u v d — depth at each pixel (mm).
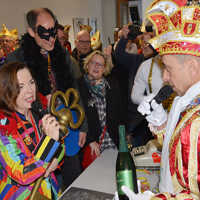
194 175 691
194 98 762
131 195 755
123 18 7797
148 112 1051
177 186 772
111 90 2201
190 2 729
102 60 2152
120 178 882
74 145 1989
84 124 2043
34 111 1268
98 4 6684
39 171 1075
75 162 2156
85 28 4645
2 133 1126
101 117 2186
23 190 1169
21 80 1178
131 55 2617
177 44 722
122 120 2240
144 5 2443
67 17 5371
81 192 1188
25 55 1747
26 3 4094
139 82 2178
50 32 1691
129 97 2494
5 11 3641
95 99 2174
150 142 1434
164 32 765
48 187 1264
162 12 786
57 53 1873
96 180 1309
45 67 1793
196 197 706
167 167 859
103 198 1135
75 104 1126
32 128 1269
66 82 1880
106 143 2219
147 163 1348
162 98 1033
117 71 2691
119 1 7535
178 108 841
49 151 1091
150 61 2090
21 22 3990
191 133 704
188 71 741
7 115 1183
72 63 2113
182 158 716
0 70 1186
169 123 900
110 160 1564
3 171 1212
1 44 2682
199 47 701
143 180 1217
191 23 700
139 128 2492
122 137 899
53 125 1086
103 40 6961
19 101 1207
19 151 1143
